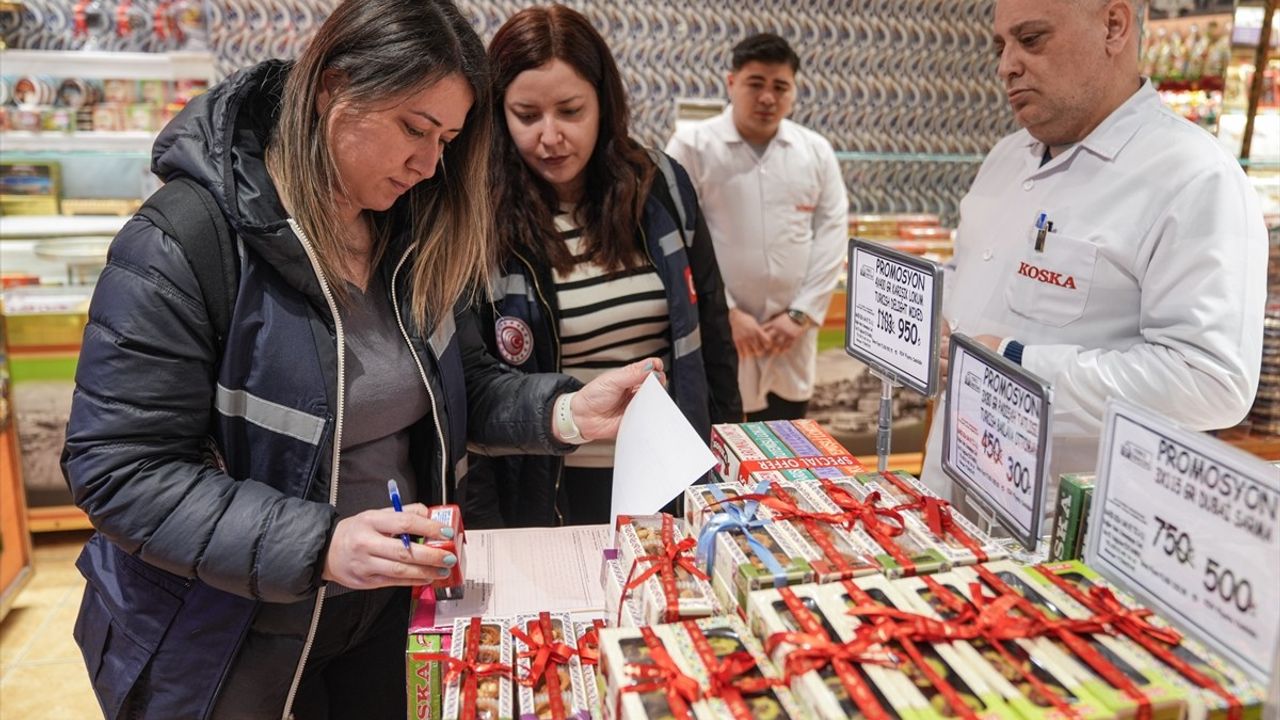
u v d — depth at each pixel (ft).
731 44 14.66
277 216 3.96
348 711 5.17
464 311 5.50
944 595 3.32
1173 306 4.91
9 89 12.10
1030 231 5.73
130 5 12.69
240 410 4.06
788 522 3.88
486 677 3.54
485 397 5.50
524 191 6.40
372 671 5.12
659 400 4.65
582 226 6.62
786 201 11.10
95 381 3.74
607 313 6.62
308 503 3.89
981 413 4.03
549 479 6.43
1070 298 5.46
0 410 9.78
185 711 4.16
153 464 3.80
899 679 2.88
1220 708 2.74
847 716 2.72
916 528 3.86
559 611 4.08
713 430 5.35
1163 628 3.11
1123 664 2.95
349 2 3.90
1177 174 5.00
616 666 3.12
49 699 8.75
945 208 15.06
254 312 3.99
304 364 4.09
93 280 11.76
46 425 11.35
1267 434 8.50
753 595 3.31
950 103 15.44
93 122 12.16
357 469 4.58
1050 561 3.93
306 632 4.25
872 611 3.15
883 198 14.78
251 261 3.97
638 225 6.66
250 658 4.17
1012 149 6.22
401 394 4.65
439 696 3.71
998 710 2.74
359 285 4.57
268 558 3.75
